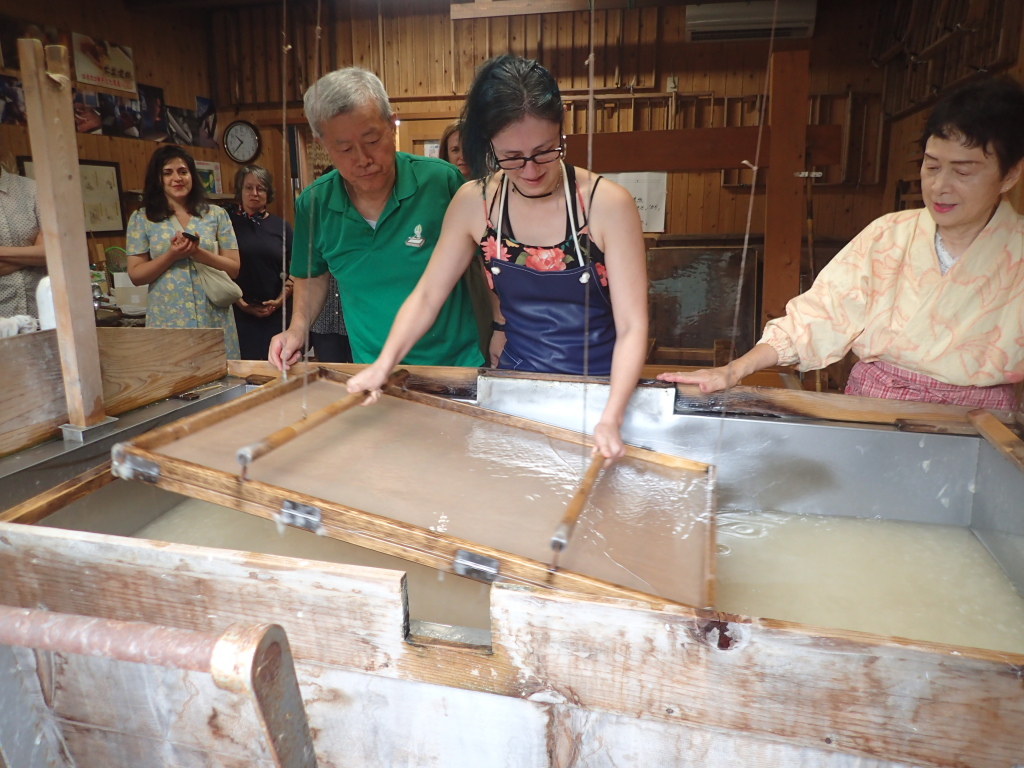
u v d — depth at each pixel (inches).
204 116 253.8
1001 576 45.6
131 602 34.2
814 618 41.0
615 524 39.4
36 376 47.3
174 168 126.5
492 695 31.2
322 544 48.5
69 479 46.9
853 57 232.2
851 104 233.3
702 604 30.9
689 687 28.8
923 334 56.4
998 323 54.1
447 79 246.5
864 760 28.3
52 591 35.3
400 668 31.8
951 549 48.8
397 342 57.7
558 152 48.9
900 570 46.3
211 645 18.7
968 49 161.5
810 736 28.3
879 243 58.7
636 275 53.4
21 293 96.2
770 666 27.6
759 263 229.1
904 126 217.8
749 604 42.4
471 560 32.7
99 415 50.8
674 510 42.4
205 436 44.3
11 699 34.6
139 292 169.3
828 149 123.0
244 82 256.4
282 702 19.8
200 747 34.9
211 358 62.9
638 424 56.6
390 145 67.6
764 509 55.2
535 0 200.2
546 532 36.9
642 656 28.9
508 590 29.5
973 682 25.9
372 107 63.8
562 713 30.8
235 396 62.4
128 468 39.1
